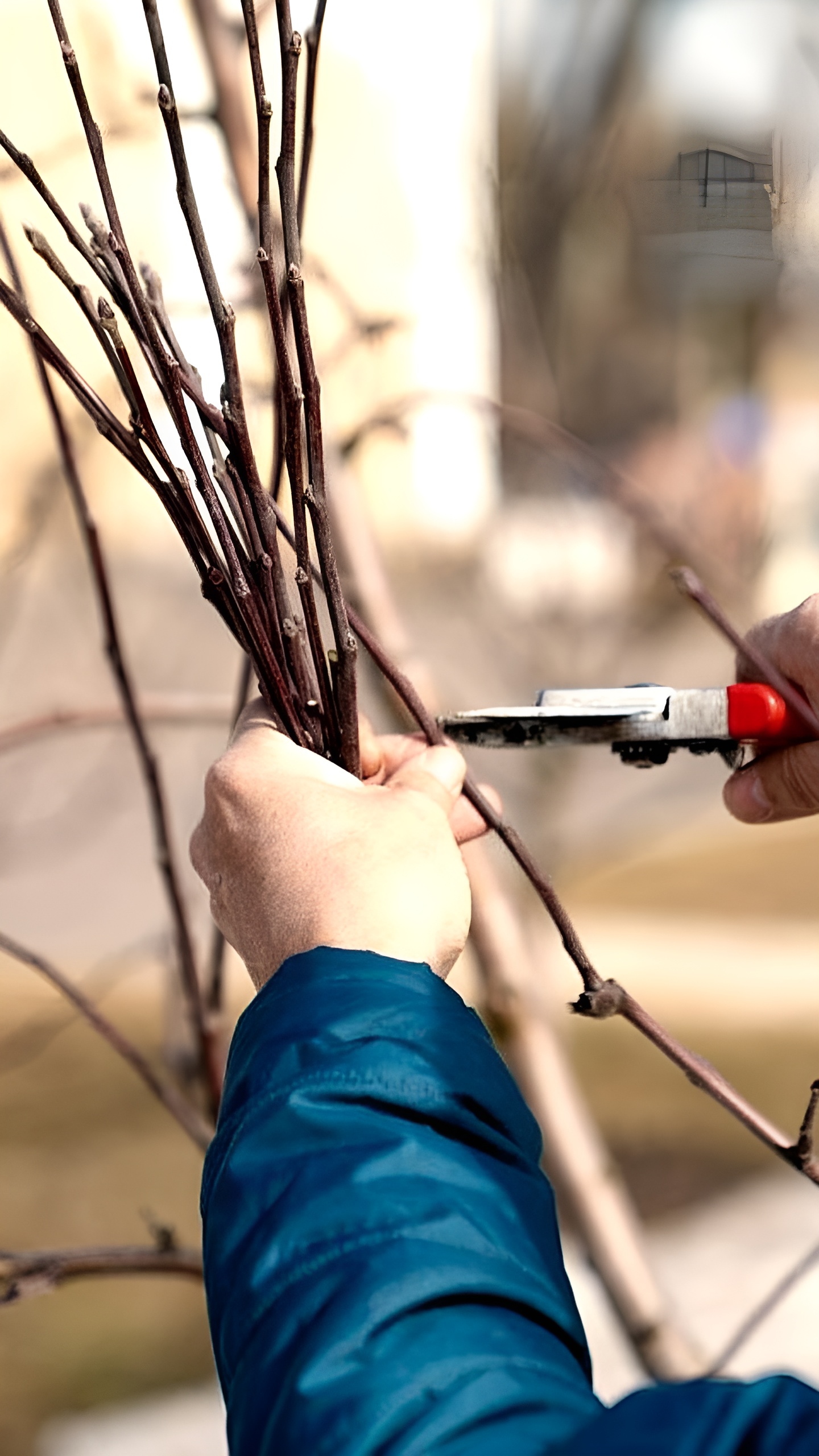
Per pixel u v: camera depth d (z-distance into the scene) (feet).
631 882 24.97
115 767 9.83
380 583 5.33
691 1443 1.81
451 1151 2.33
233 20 5.10
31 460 7.52
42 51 7.36
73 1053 16.78
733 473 7.66
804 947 22.20
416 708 3.27
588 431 7.47
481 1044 2.50
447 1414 2.00
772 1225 13.29
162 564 11.16
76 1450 10.85
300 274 2.88
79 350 7.38
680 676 9.77
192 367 3.22
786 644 3.48
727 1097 3.40
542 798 8.14
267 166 2.84
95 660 10.10
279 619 3.19
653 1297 5.93
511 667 8.51
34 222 7.29
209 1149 2.48
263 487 3.18
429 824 2.82
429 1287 2.14
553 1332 2.23
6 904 18.22
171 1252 5.09
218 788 2.93
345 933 2.64
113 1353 12.37
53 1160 14.55
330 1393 2.05
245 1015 2.57
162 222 7.42
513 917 5.82
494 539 8.74
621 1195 5.99
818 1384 10.48
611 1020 19.04
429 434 12.19
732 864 25.82
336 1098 2.36
